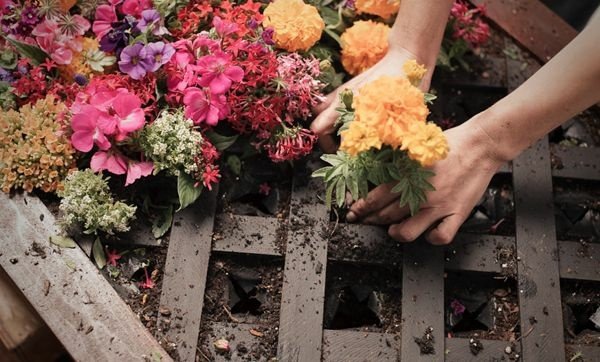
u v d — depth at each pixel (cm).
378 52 105
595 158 108
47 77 103
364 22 106
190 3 105
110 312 96
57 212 102
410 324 98
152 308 99
